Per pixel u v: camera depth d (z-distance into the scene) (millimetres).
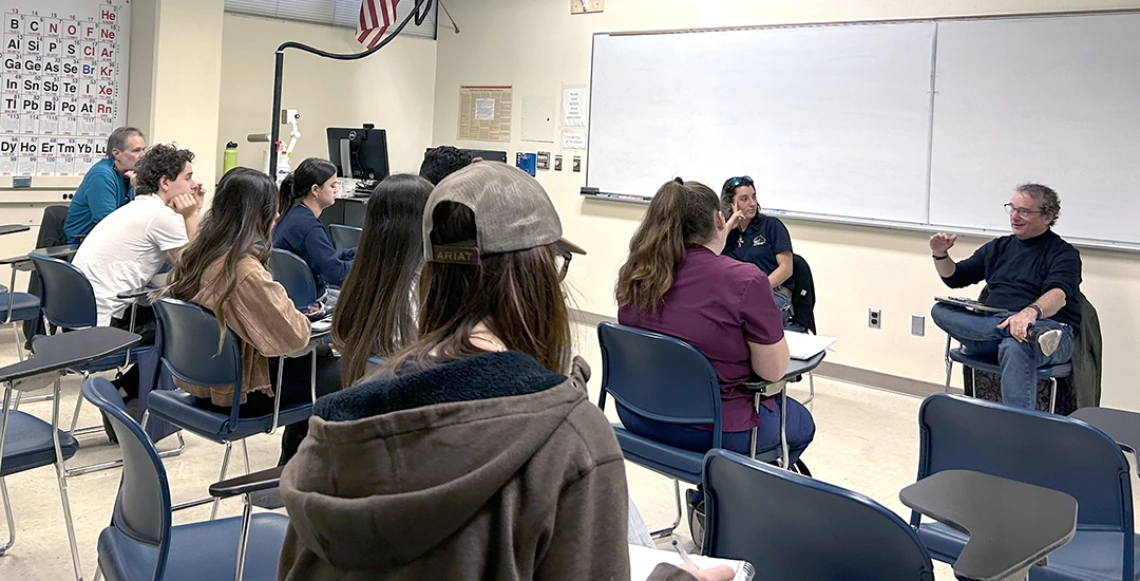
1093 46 4242
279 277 3818
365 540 764
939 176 4773
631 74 6055
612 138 6191
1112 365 4316
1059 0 4324
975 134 4637
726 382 2527
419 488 747
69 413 3902
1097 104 4254
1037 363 3697
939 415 2135
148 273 3766
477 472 738
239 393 2660
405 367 839
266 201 2684
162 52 5340
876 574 1532
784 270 4375
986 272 4176
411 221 2062
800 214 5312
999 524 1361
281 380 2771
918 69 4805
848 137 5098
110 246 3658
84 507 2998
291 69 6562
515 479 763
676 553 1228
